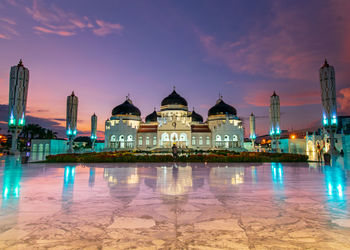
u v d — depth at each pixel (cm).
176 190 1216
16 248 551
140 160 3084
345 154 4894
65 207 891
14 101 5259
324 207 895
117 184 1396
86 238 607
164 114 9944
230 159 3114
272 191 1195
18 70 5331
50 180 1561
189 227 684
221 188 1272
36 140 7881
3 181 1523
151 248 550
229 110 9888
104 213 816
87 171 2098
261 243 579
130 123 9738
